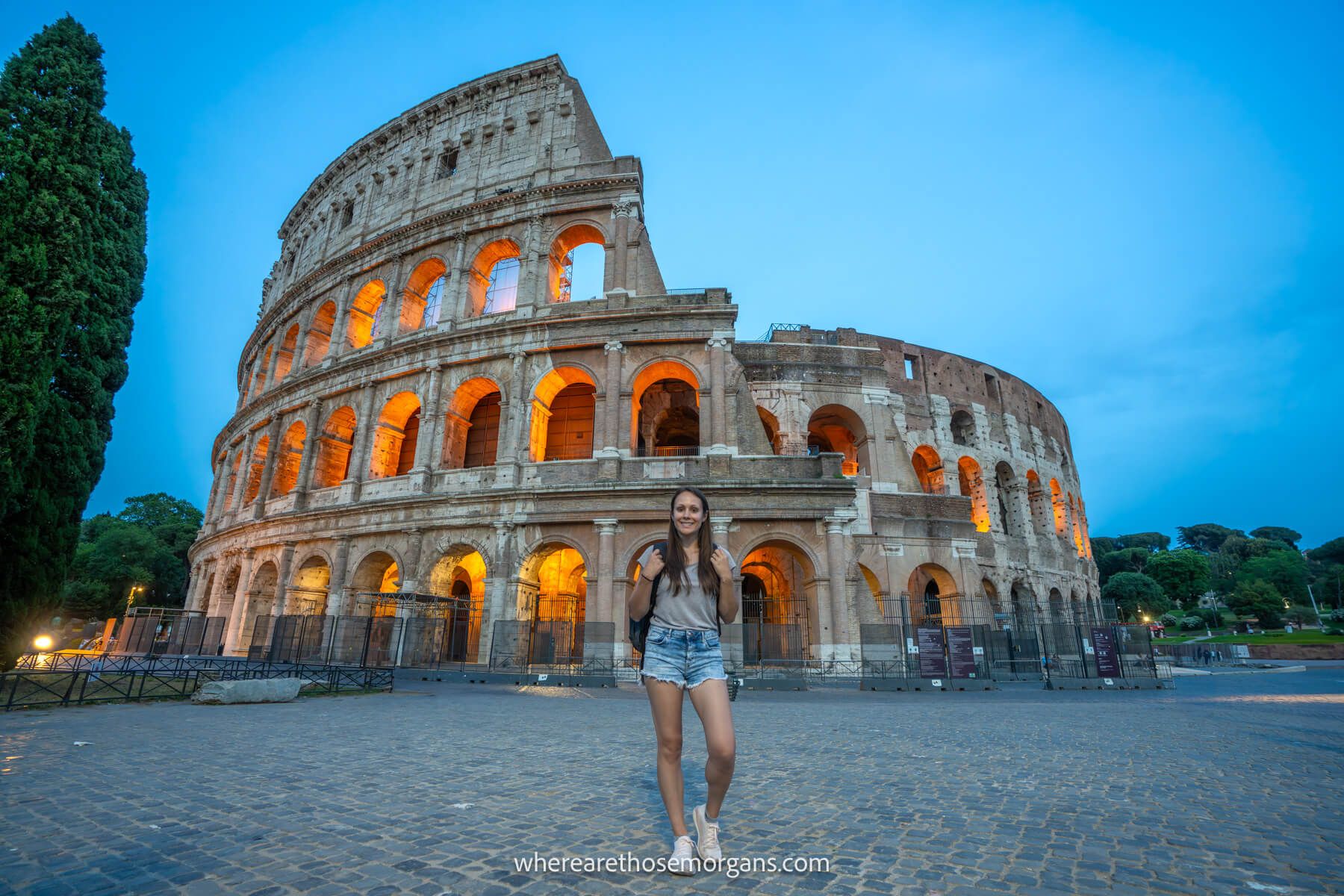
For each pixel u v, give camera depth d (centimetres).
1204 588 11381
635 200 3997
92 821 621
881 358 4319
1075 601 5212
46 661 2961
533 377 3719
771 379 4188
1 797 695
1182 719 1549
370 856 532
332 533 3806
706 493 3272
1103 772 890
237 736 1153
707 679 514
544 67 4553
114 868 498
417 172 4709
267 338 5559
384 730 1266
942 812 679
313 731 1240
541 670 3059
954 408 5150
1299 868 519
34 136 2184
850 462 4659
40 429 2080
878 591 3844
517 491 3375
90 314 2295
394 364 4062
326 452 4281
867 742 1157
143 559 7269
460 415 3944
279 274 5878
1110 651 2873
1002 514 5416
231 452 5291
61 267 2141
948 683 2664
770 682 2680
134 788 753
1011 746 1119
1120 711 1761
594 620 3150
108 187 2456
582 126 4288
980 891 468
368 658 3344
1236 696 2350
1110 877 496
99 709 1556
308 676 2372
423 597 3278
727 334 3588
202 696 1717
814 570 3181
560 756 998
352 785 786
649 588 541
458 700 2008
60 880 471
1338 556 14700
